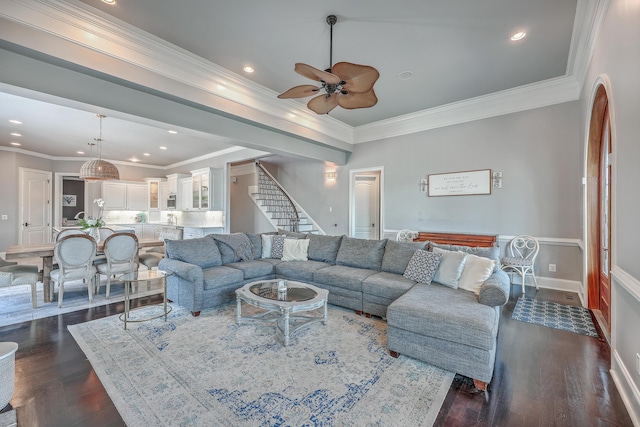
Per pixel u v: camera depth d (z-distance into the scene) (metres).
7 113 4.60
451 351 2.16
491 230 4.86
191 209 8.09
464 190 5.11
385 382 2.10
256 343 2.69
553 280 4.40
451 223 5.27
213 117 4.11
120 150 7.37
